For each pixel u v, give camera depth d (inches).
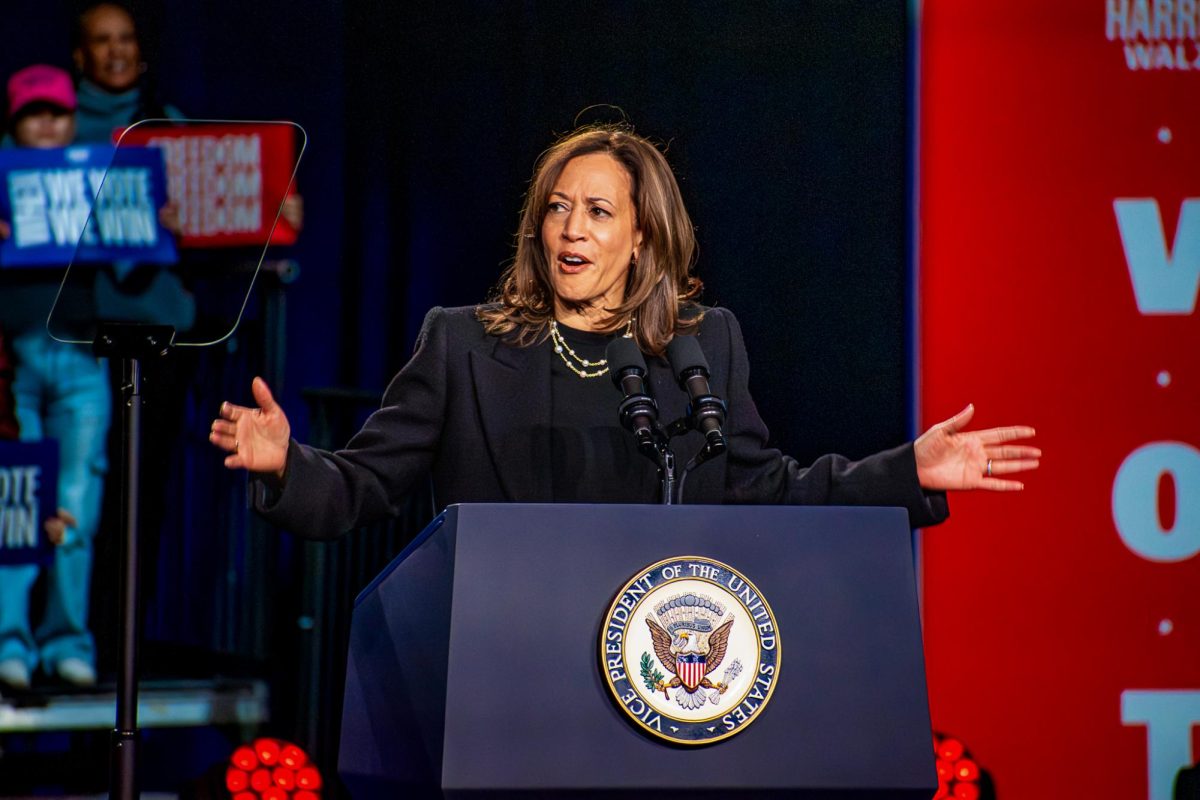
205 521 704.4
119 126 714.2
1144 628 640.4
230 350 704.4
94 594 694.5
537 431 327.0
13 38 712.4
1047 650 641.0
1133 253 648.4
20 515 682.8
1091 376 647.1
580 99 752.3
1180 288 645.9
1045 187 651.5
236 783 451.2
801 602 239.5
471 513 235.1
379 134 754.2
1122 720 639.8
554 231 335.6
